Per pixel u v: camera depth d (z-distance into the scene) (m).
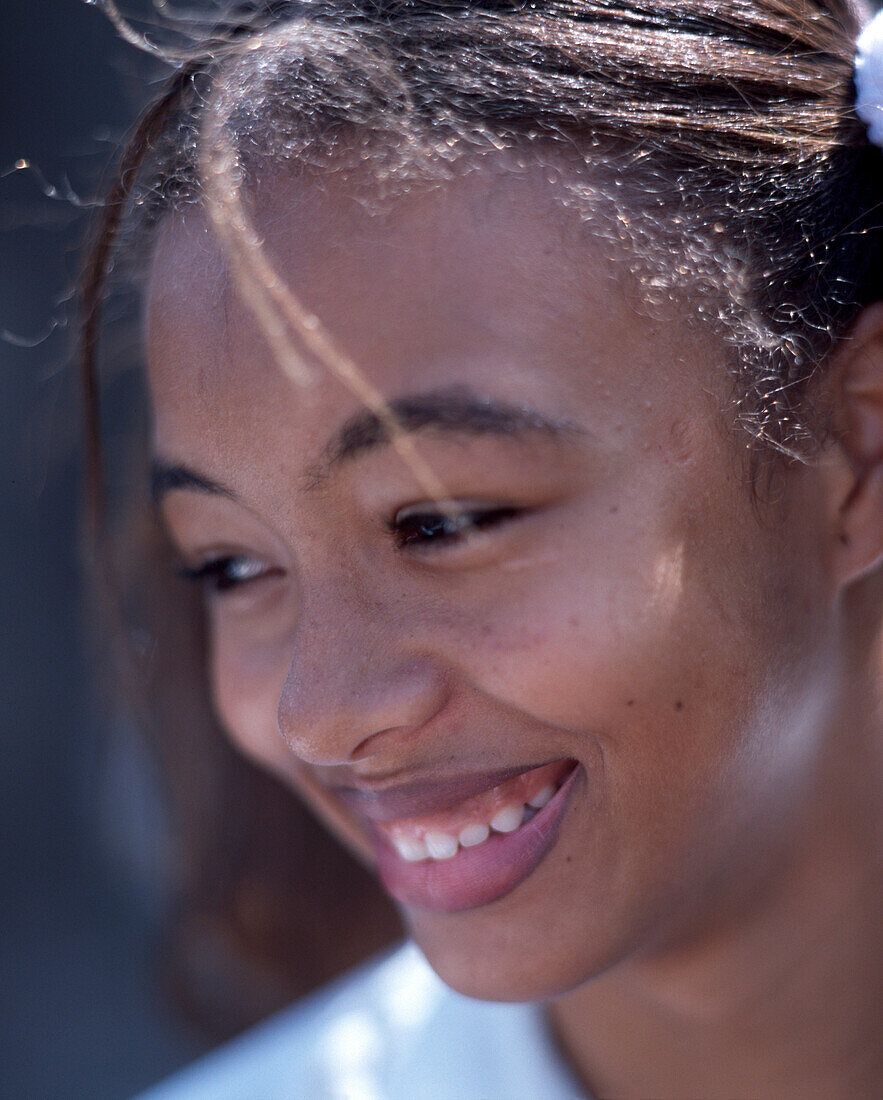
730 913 1.11
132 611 1.75
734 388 1.00
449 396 0.92
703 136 1.03
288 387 0.95
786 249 1.05
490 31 1.02
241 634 1.24
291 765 1.28
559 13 1.05
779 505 1.03
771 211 1.05
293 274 0.95
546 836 1.05
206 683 1.78
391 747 1.01
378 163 0.96
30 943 3.91
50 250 5.16
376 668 0.99
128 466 1.72
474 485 0.94
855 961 1.17
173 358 1.02
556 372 0.94
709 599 0.98
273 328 0.95
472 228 0.94
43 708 4.55
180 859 1.92
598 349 0.95
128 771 2.85
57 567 4.82
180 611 1.74
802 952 1.15
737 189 1.03
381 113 0.97
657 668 0.97
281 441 0.97
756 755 1.04
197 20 1.37
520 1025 1.34
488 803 1.05
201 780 1.85
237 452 0.99
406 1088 1.38
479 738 1.01
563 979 1.06
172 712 1.81
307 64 1.01
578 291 0.95
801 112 1.09
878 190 1.12
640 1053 1.24
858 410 1.10
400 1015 1.45
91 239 1.31
